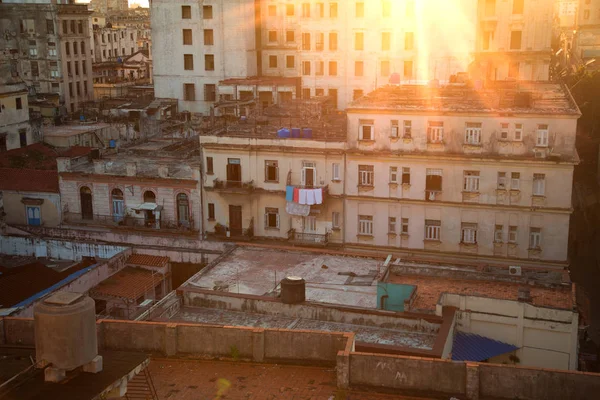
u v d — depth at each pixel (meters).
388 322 37.00
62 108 115.38
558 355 36.78
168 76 110.94
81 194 67.12
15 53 114.12
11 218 68.81
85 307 17.94
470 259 58.94
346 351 21.83
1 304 48.81
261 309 39.16
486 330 37.59
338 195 61.62
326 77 107.00
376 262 48.25
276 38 109.00
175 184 64.69
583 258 72.44
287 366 23.55
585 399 20.36
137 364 18.81
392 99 62.62
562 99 59.94
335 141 61.34
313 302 39.12
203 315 39.12
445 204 58.72
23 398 17.16
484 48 97.50
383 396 21.45
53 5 115.75
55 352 17.67
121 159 70.25
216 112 102.44
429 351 32.31
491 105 58.09
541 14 93.06
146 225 65.69
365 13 102.69
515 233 57.66
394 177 59.91
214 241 60.72
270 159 62.66
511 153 56.38
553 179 55.75
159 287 58.38
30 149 82.81
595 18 169.00
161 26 109.44
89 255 59.91
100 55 162.88
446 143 57.88
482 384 21.03
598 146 88.25
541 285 42.09
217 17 106.50
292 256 49.72
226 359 23.95
